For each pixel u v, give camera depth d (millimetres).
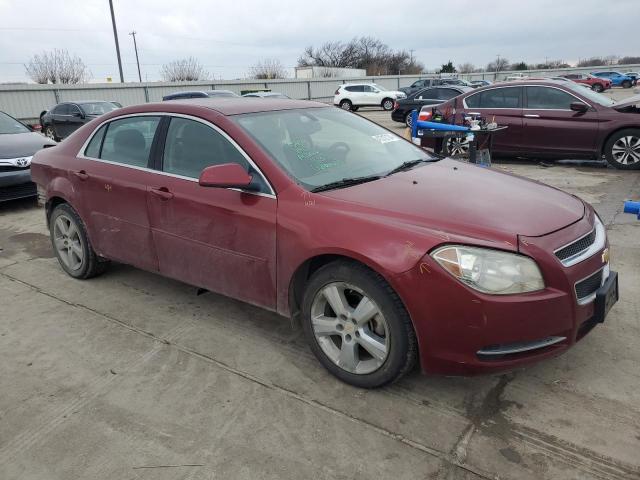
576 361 3033
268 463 2326
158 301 4016
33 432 2580
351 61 82625
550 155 9258
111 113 4070
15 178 7051
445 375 2539
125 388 2916
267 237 2943
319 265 2916
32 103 25750
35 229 6227
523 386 2818
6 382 3012
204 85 34156
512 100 9453
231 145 3176
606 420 2531
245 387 2891
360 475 2242
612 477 2188
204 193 3229
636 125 8438
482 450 2359
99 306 3955
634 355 3078
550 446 2373
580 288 2559
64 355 3285
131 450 2434
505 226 2496
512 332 2375
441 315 2410
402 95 29281
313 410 2674
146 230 3650
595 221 2955
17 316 3832
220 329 3559
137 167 3693
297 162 3125
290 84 38875
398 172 3314
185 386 2918
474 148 6965
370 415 2621
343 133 3689
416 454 2350
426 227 2506
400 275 2438
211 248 3260
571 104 8820
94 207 4000
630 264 4477
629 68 60438
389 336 2588
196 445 2451
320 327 2885
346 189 2922
